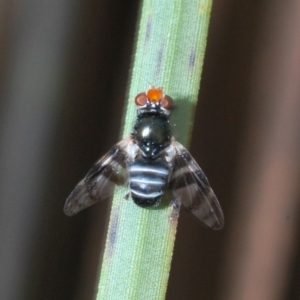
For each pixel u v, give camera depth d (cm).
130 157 8
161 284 7
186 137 7
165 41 7
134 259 7
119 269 7
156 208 7
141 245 7
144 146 8
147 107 8
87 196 8
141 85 7
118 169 8
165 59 7
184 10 7
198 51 7
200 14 7
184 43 7
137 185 8
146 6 7
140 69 7
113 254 7
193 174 8
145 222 7
